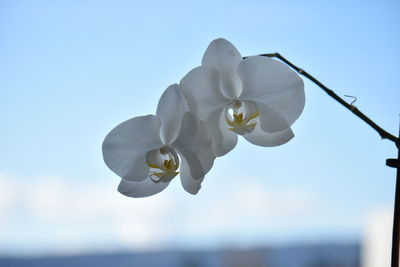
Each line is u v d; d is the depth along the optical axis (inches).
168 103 18.8
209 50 19.4
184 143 18.8
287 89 19.5
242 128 19.2
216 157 19.3
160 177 19.3
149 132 19.3
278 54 19.5
